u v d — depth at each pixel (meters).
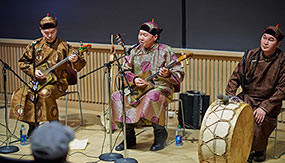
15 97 4.32
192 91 4.62
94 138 4.36
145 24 3.96
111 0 5.30
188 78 4.91
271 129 3.69
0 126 4.79
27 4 5.88
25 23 5.96
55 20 4.32
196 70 4.85
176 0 4.92
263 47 3.60
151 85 3.98
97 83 5.43
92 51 5.36
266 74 3.68
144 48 4.04
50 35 4.29
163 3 5.00
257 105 3.71
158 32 3.98
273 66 3.64
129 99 3.96
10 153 3.90
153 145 4.01
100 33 5.46
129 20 5.24
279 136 4.39
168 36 5.05
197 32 4.87
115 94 4.05
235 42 4.68
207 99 4.48
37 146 1.41
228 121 3.22
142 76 4.03
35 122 3.95
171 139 4.33
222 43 4.76
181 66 3.98
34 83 4.20
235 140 3.24
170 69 3.98
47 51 4.34
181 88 4.97
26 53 4.41
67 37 5.71
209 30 4.80
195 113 4.48
